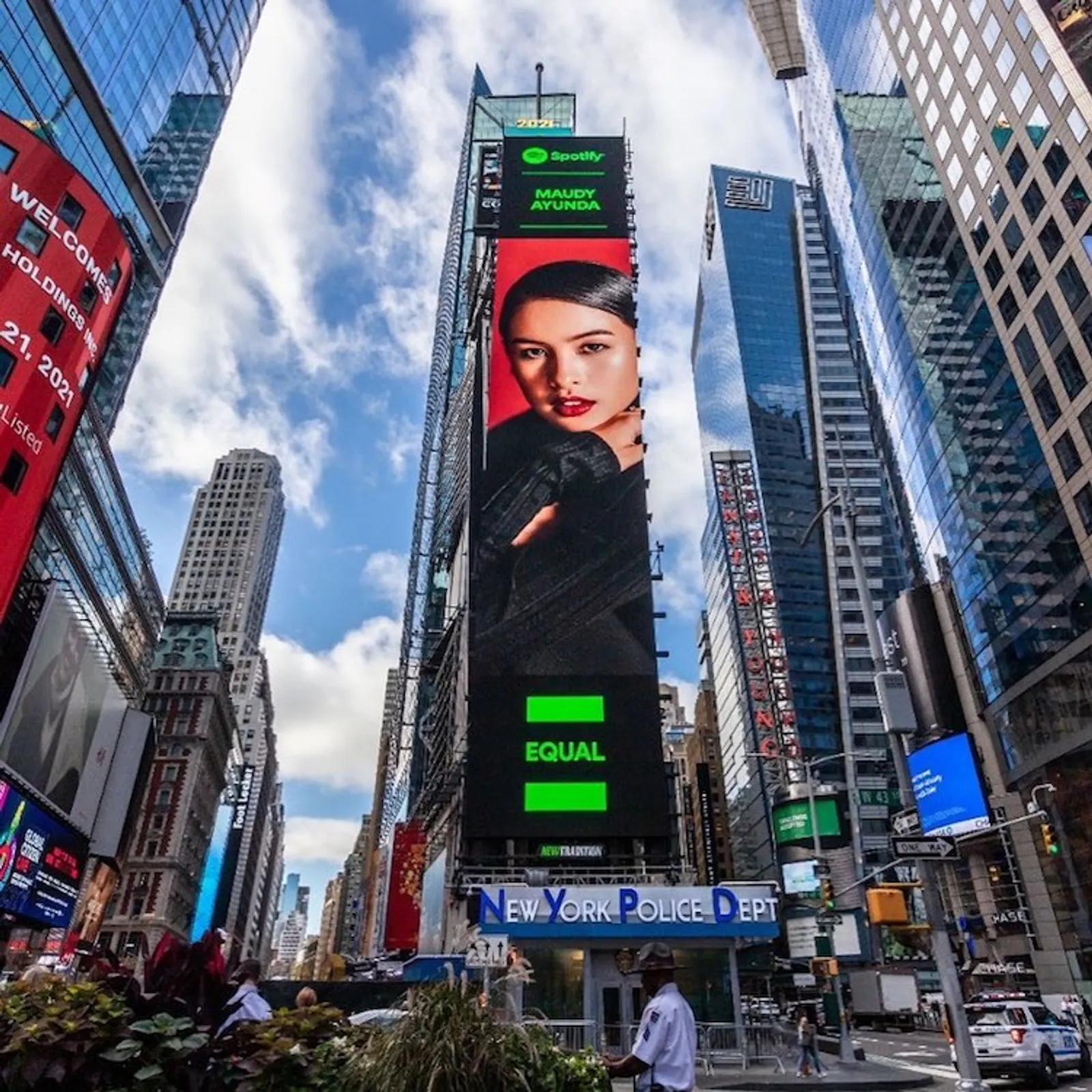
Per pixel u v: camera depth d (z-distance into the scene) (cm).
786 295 18300
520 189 5625
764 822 12038
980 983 6297
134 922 10350
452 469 8119
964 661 7688
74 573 6912
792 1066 2688
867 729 13175
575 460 4781
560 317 5166
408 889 8300
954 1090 2080
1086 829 5822
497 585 4456
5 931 4825
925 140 8388
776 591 14350
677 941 3097
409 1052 527
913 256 8794
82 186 5069
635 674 4231
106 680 6006
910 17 8562
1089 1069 2388
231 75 10412
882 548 14625
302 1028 595
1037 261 6550
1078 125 5969
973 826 3706
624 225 5500
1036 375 6612
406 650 10862
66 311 4862
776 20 16762
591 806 3931
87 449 6888
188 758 11706
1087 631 5919
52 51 6488
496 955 1831
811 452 16088
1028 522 6688
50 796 5100
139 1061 511
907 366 9081
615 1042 2903
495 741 4066
